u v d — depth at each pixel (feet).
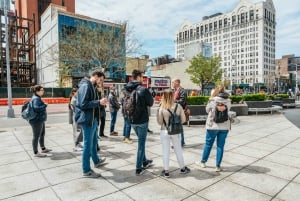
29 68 158.10
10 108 44.01
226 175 14.25
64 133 28.73
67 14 121.70
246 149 20.35
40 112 18.20
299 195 11.60
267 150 19.99
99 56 80.33
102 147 21.18
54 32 128.98
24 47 164.96
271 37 404.57
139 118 13.92
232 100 48.85
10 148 21.29
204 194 11.73
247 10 395.14
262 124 34.71
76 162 17.02
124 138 23.41
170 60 249.96
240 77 400.26
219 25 435.12
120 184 13.00
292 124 34.58
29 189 12.42
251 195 11.60
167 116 13.99
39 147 21.45
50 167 15.92
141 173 14.39
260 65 383.04
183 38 496.64
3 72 139.23
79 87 14.11
